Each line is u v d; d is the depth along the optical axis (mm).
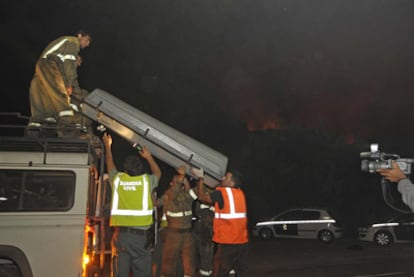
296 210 19203
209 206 7984
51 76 6617
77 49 6961
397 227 16734
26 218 5457
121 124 6336
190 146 6273
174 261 7062
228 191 5941
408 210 3209
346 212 24797
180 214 7078
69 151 5812
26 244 5406
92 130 7375
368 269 11445
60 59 6723
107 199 6945
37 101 6723
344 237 20156
